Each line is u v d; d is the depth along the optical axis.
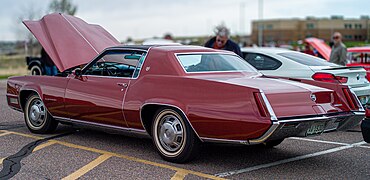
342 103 5.96
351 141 7.64
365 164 6.13
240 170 5.74
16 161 6.09
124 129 6.49
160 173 5.56
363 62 12.87
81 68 7.45
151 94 6.04
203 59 6.43
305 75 9.25
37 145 7.00
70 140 7.37
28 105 7.91
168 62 6.13
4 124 8.82
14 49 52.03
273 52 10.05
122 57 6.68
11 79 8.21
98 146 6.96
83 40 8.66
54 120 7.70
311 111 5.46
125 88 6.39
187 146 5.75
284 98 5.35
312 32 71.25
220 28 10.17
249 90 5.25
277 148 7.03
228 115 5.30
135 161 6.10
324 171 5.76
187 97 5.69
